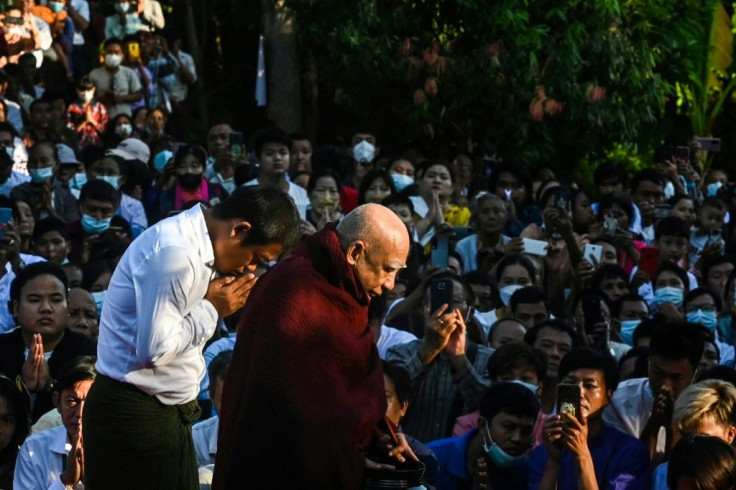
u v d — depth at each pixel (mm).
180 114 19391
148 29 19047
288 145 12781
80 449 6992
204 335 5906
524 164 17172
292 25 18078
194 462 6164
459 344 8320
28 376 8430
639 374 9250
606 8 17016
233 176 13680
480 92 16625
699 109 21750
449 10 16969
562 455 7465
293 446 5578
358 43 16609
